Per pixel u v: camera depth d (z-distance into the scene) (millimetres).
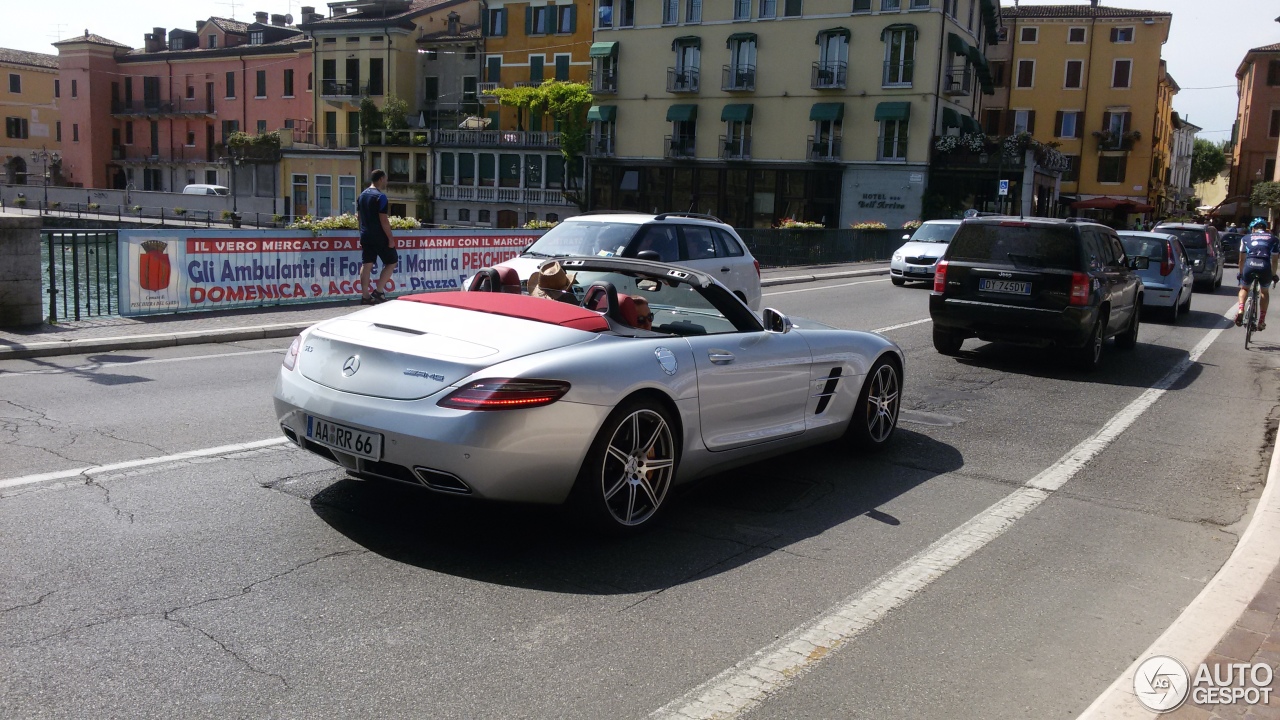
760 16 49875
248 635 3605
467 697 3244
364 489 5426
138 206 63156
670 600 4160
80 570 4109
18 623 3592
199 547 4438
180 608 3797
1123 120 64062
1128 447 7621
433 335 4621
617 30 53844
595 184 55500
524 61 59188
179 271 12641
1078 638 4000
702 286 5641
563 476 4441
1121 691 3352
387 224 14391
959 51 47812
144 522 4730
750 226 51688
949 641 3904
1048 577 4703
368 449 4410
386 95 61625
